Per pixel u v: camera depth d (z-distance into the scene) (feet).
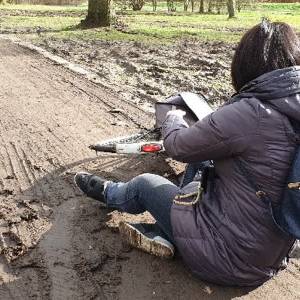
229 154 3.83
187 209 4.13
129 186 4.75
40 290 4.38
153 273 4.57
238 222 3.93
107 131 7.97
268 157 3.69
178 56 15.69
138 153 6.23
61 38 19.80
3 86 10.74
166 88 11.20
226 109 3.77
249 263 4.03
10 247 4.92
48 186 6.09
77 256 4.80
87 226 5.25
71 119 8.55
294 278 4.60
